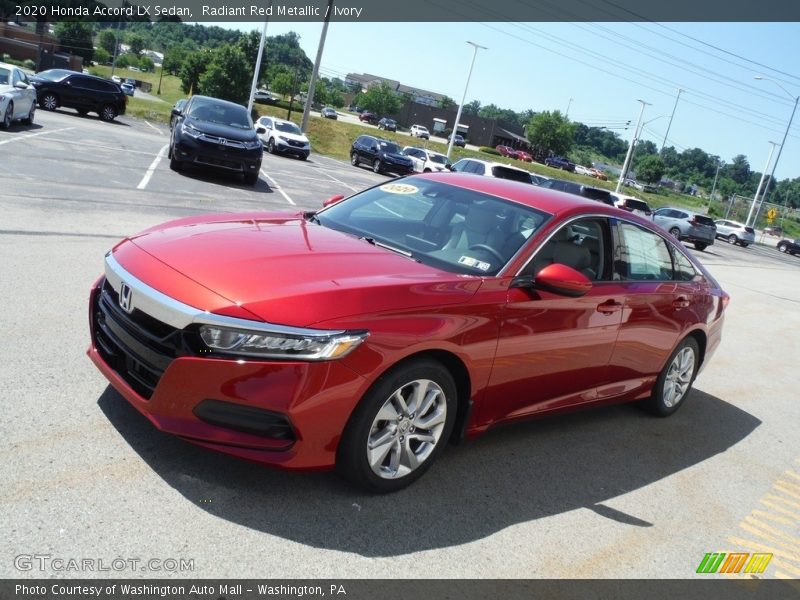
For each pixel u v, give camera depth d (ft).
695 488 14.24
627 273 15.10
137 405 10.01
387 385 10.24
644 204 87.61
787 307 47.62
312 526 9.68
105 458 10.23
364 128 213.87
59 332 14.71
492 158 256.11
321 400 9.55
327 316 9.66
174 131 48.80
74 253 21.75
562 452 14.52
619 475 14.02
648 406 17.94
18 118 54.85
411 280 10.95
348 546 9.42
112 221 28.14
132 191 36.60
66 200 30.40
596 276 14.14
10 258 19.83
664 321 16.07
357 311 9.89
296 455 9.70
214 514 9.47
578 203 14.44
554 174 255.70
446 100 473.26
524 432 15.19
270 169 70.85
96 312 11.48
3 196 28.27
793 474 16.29
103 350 11.00
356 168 111.65
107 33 426.10
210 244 11.34
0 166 34.91
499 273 12.16
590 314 13.55
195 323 9.46
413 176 16.03
